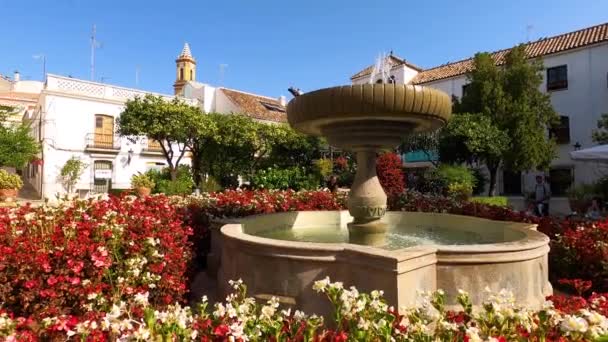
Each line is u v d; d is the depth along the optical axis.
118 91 22.20
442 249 3.05
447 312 2.09
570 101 16.75
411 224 6.27
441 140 14.91
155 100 15.94
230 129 17.47
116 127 21.34
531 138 14.27
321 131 4.52
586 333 1.59
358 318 1.91
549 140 15.11
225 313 1.92
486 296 3.02
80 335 1.89
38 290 2.76
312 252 3.08
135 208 4.49
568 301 2.55
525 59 15.26
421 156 19.70
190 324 1.84
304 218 6.16
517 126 14.40
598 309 2.26
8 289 2.75
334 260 3.03
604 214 9.54
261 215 5.54
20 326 2.14
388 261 2.73
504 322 1.80
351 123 4.03
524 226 4.52
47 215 3.80
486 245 3.20
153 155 23.64
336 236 5.30
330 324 2.92
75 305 2.83
